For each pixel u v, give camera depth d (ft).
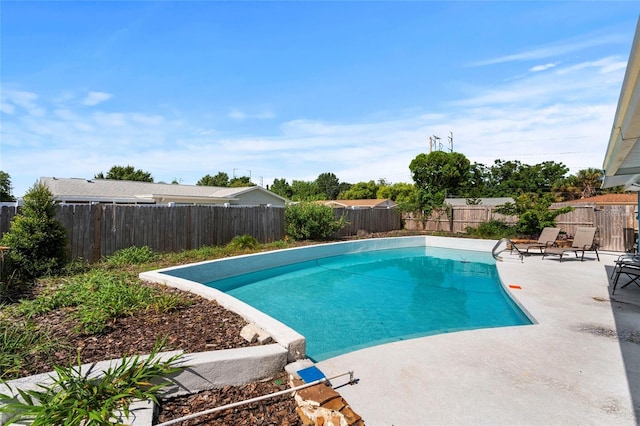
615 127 12.37
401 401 9.29
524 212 48.37
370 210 61.46
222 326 13.19
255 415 8.52
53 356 10.19
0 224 24.49
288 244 42.34
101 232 29.60
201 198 73.26
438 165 122.21
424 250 48.57
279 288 27.73
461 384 10.19
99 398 8.01
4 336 10.85
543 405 9.10
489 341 13.56
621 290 21.75
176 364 9.45
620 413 8.73
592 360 11.76
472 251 46.73
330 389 9.26
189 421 8.14
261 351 10.78
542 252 36.52
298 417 8.50
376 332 18.20
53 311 14.37
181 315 14.29
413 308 22.35
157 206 33.50
